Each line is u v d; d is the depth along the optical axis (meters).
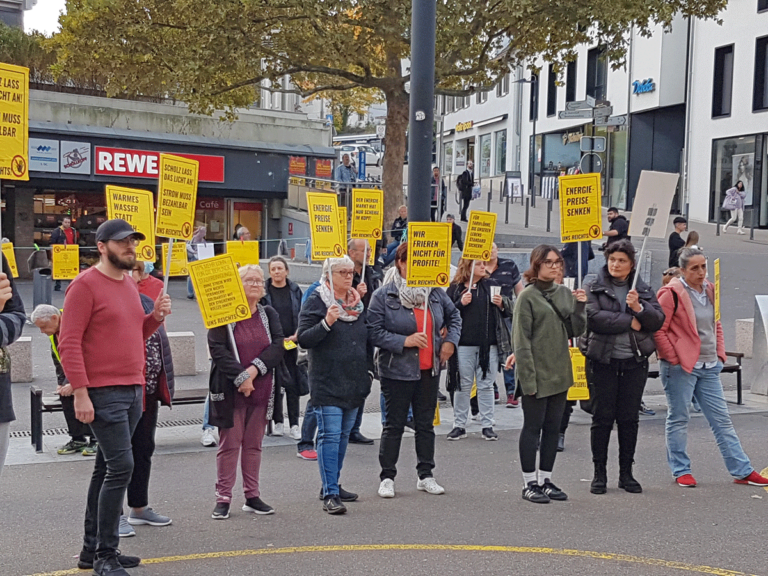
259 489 7.52
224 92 22.41
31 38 27.23
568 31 20.81
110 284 5.35
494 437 9.52
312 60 21.45
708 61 33.88
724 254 25.95
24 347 12.45
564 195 8.03
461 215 30.28
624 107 38.53
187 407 11.20
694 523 6.53
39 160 25.67
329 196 8.73
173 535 6.22
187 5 19.61
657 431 10.00
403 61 42.41
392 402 7.21
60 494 7.34
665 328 7.63
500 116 52.25
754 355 12.31
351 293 6.94
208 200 30.16
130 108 27.58
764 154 31.19
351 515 6.71
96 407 5.25
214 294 6.41
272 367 6.65
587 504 7.05
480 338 9.38
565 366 7.12
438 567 5.55
